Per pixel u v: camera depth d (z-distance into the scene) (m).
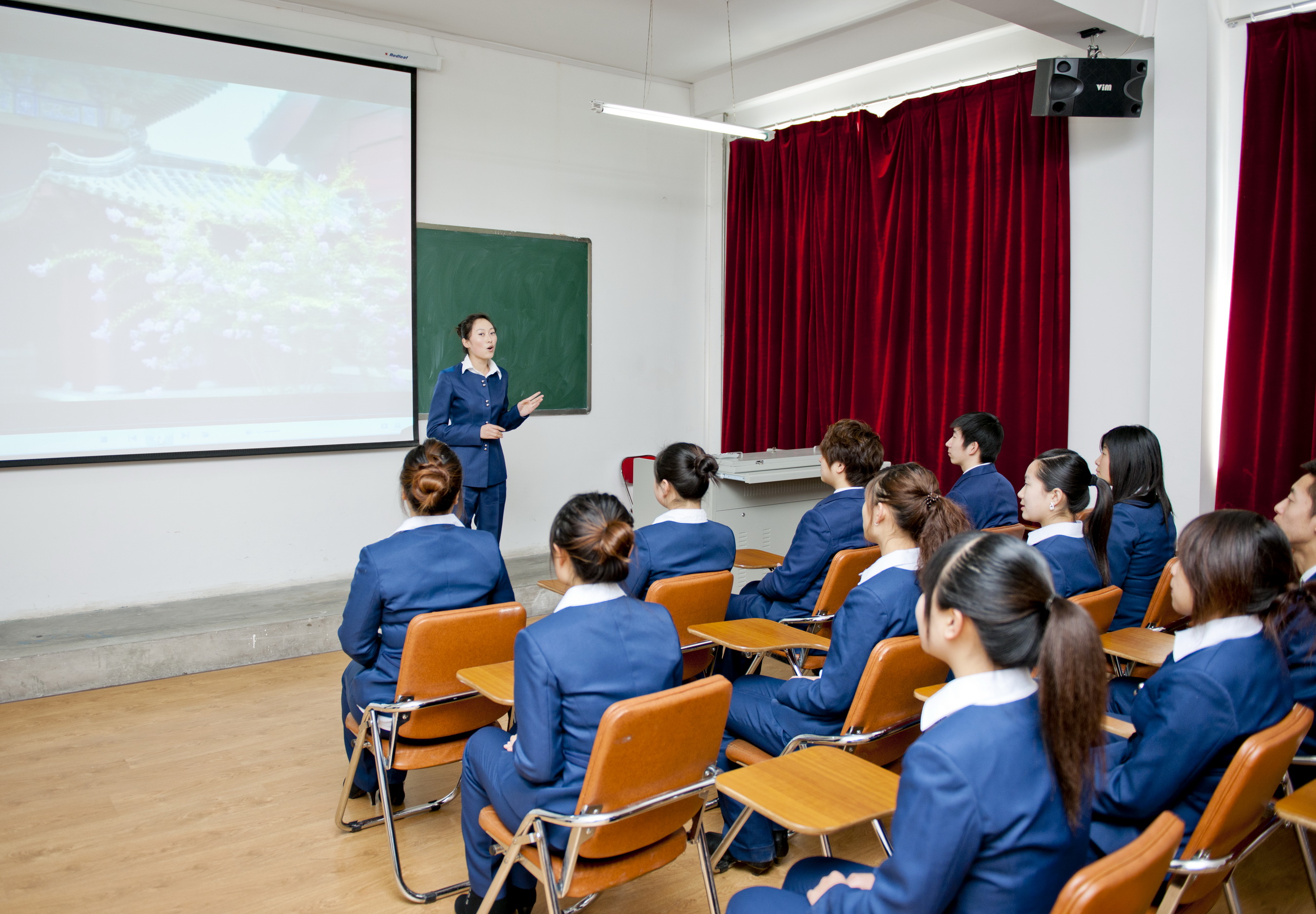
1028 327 4.39
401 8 4.54
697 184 6.00
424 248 4.88
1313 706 1.82
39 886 2.19
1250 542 1.47
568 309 5.46
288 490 4.52
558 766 1.65
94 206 3.91
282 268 4.39
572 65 5.36
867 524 2.04
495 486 4.27
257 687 3.55
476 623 2.12
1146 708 1.56
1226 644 1.49
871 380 5.17
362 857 2.36
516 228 5.22
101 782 2.74
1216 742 1.45
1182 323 3.71
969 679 1.13
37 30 3.75
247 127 4.25
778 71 5.30
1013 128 4.37
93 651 3.48
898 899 1.08
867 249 5.10
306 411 4.52
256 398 4.37
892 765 2.35
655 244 5.82
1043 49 4.29
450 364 5.03
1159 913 1.46
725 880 2.27
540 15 4.64
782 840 2.36
